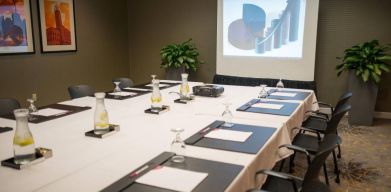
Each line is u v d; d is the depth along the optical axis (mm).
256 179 1775
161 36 6883
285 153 2301
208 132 2164
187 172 1521
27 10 4875
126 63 7184
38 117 2566
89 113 2748
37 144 1942
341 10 5406
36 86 5156
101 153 1796
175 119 2541
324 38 5590
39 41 5125
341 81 5605
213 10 6316
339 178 3225
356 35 5398
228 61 6156
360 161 3646
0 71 4602
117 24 6805
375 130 4789
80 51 5906
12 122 2461
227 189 1361
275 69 5820
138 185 1397
